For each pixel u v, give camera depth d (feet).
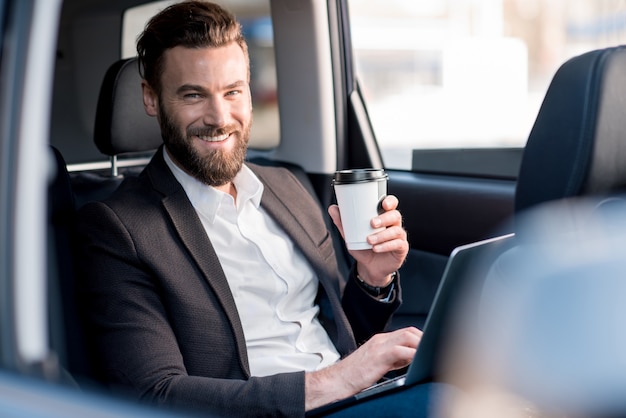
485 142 7.75
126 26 9.65
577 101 3.68
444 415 3.49
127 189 5.32
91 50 9.89
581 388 1.65
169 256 5.00
